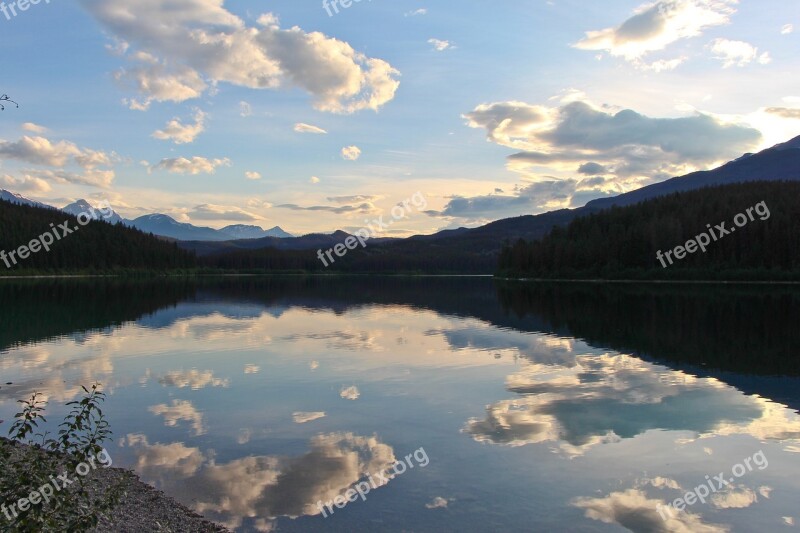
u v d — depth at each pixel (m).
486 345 29.83
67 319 41.91
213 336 33.06
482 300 65.25
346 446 13.70
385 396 18.62
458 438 14.32
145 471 11.91
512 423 15.67
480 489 11.23
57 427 14.91
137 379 21.08
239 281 131.25
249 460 12.69
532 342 30.94
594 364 24.44
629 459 12.92
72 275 131.00
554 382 20.81
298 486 11.25
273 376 21.70
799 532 9.62
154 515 9.62
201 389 19.52
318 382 20.69
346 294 78.31
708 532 9.61
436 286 105.94
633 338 32.56
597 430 15.03
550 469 12.29
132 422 15.55
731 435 14.70
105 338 31.91
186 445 13.68
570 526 9.75
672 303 58.72
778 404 17.73
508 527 9.70
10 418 15.67
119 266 145.50
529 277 131.00
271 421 15.71
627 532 9.58
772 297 67.44
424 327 38.19
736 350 28.30
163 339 31.64
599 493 11.09
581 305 56.91
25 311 47.56
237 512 10.05
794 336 33.28
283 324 39.91
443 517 10.01
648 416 16.33
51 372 22.27
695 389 19.78
